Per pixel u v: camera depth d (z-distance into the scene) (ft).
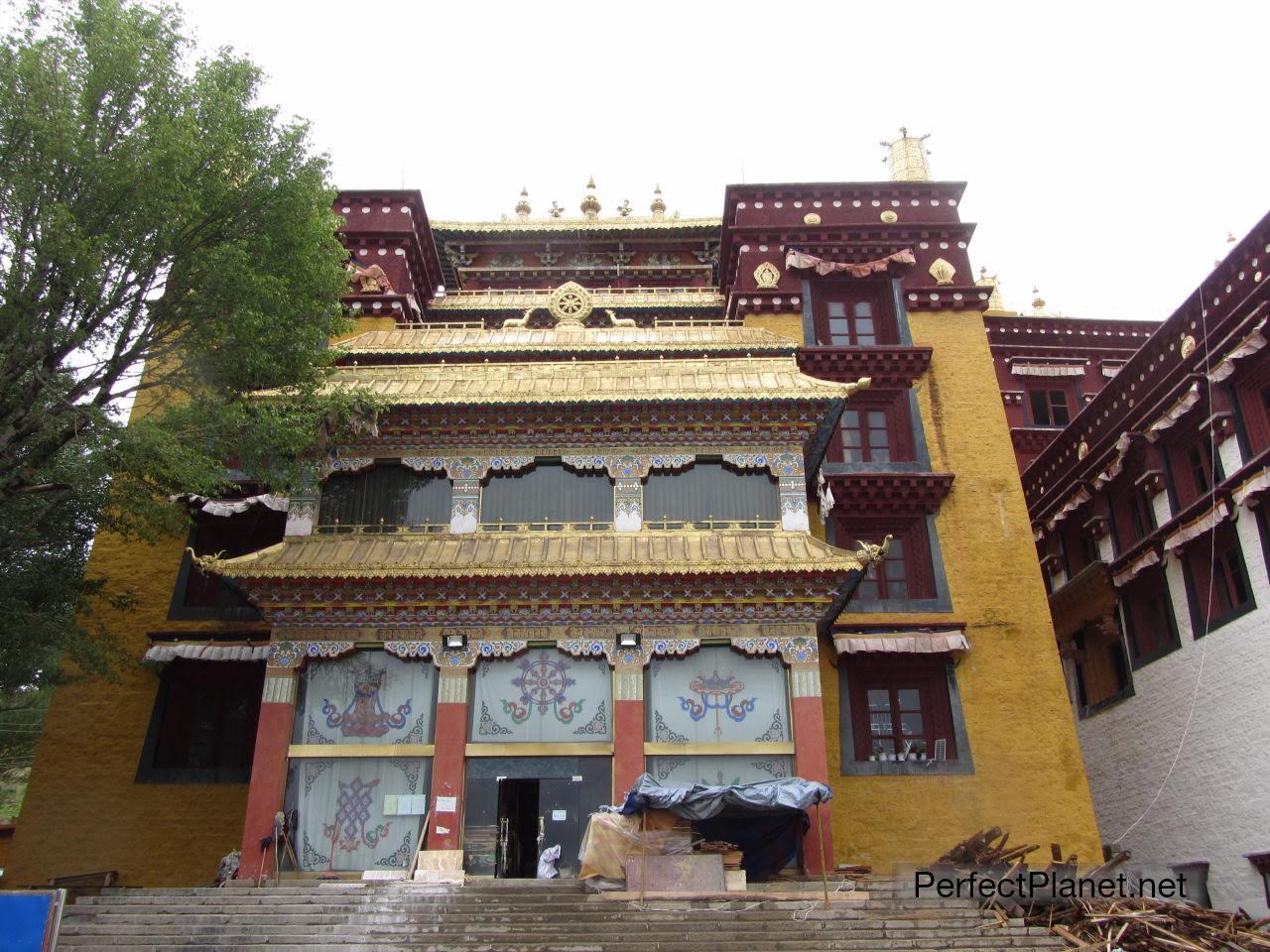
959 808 91.61
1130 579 112.57
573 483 88.48
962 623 98.68
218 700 97.09
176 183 67.36
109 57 68.44
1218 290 95.45
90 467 70.74
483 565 77.92
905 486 104.63
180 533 79.56
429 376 94.32
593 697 78.59
